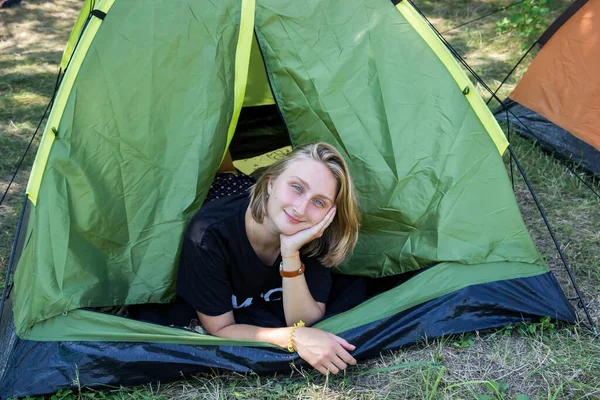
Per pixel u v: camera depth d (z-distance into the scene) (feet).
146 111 7.71
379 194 7.81
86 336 6.68
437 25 20.48
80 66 7.72
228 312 6.86
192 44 7.90
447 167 7.86
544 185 11.43
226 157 8.90
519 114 13.43
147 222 7.46
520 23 16.96
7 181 12.17
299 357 6.65
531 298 7.49
